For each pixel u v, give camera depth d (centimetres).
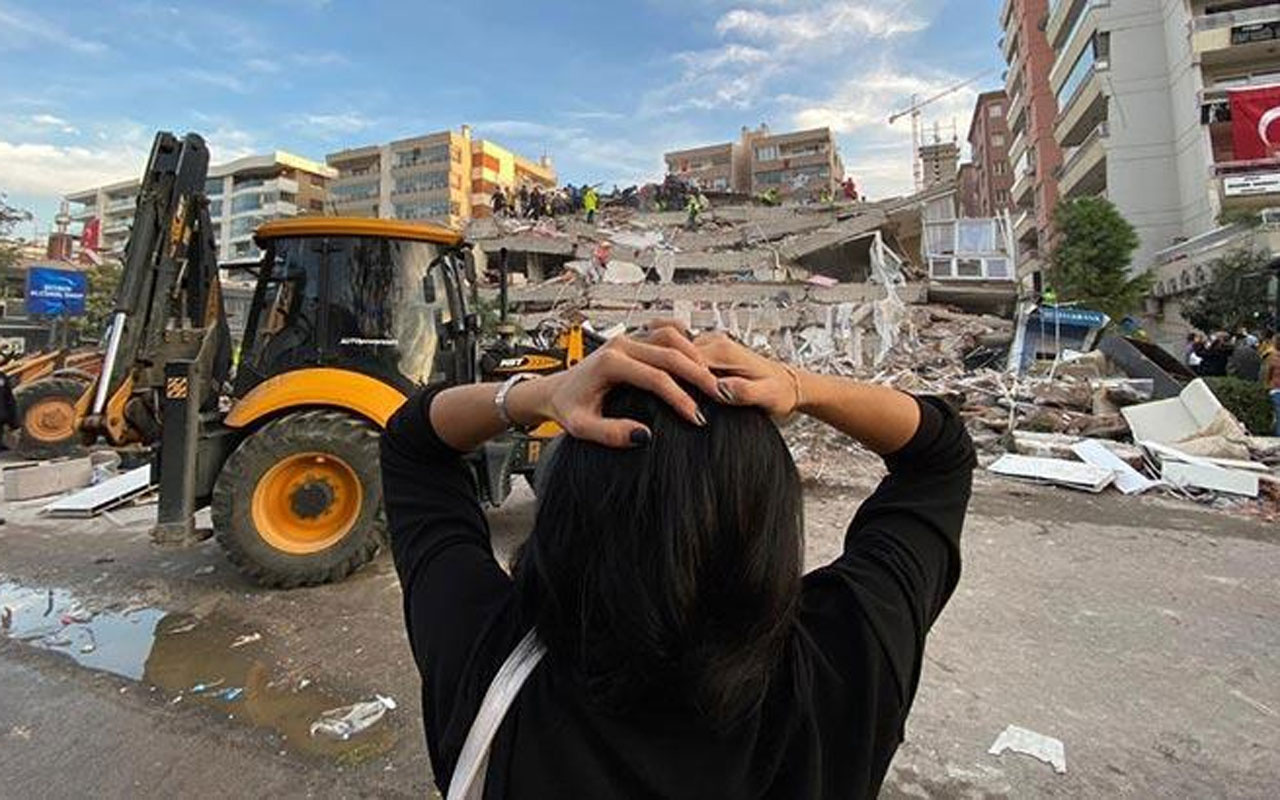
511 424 79
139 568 468
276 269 473
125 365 449
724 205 2912
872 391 83
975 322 1900
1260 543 511
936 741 258
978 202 7281
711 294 2138
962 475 88
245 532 408
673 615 54
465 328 526
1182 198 2730
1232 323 1847
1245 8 2620
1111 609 384
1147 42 2852
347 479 428
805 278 2222
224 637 356
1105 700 288
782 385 65
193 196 488
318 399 431
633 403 61
